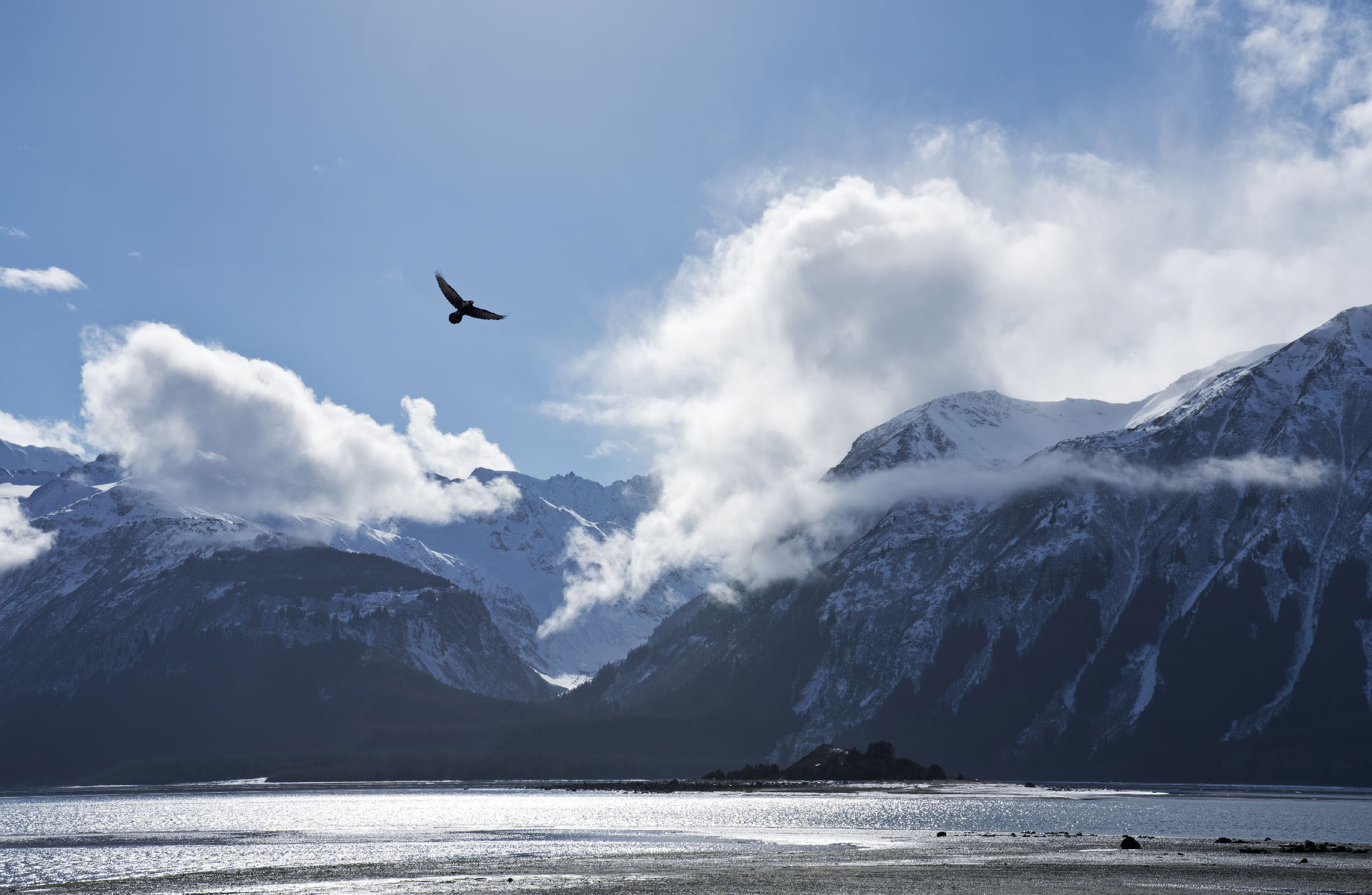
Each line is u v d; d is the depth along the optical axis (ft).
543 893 271.08
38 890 304.09
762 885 280.72
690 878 300.40
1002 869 314.35
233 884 306.76
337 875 325.83
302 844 479.41
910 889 270.67
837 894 261.65
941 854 368.68
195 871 344.08
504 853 412.98
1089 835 457.27
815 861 351.25
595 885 286.05
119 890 299.99
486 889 281.13
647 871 323.16
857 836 470.39
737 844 435.12
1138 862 329.72
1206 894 255.70
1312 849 369.09
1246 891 259.80
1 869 393.50
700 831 525.75
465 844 465.47
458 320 125.18
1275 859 335.26
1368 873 296.92
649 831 525.34
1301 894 255.09
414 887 289.94
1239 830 523.70
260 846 475.31
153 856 436.35
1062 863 330.75
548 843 461.78
